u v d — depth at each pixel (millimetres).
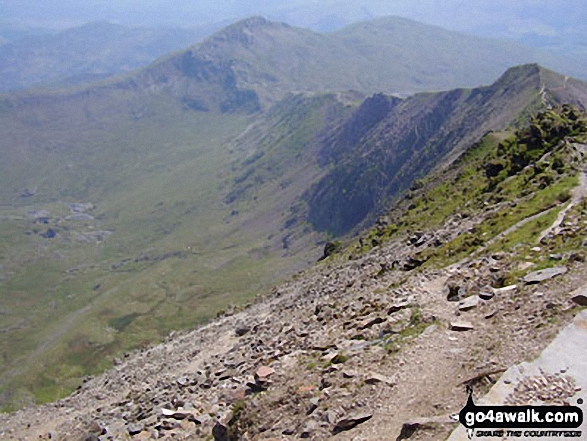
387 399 23938
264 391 30156
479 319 29453
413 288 39000
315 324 43594
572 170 60781
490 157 100062
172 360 60531
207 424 32250
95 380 71250
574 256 32469
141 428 35625
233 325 69188
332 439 22703
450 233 59125
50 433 44688
